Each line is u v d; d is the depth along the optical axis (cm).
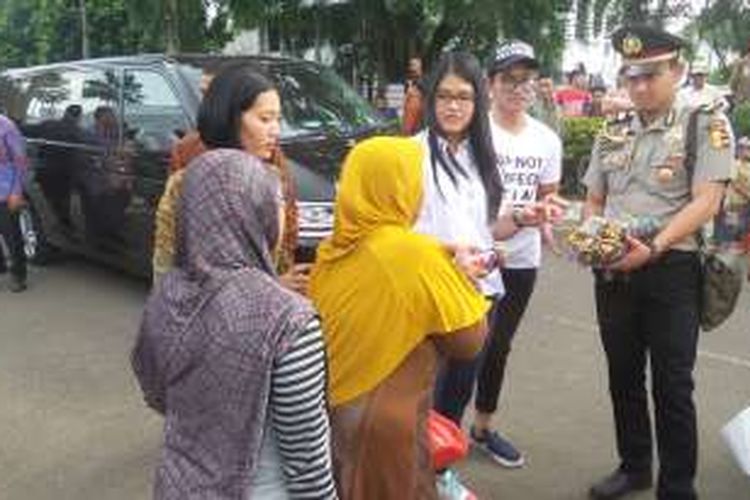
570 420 558
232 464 229
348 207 303
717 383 609
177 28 1387
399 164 299
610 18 1416
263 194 237
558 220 422
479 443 507
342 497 296
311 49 1468
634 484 460
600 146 429
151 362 250
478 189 397
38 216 971
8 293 884
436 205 388
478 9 1263
